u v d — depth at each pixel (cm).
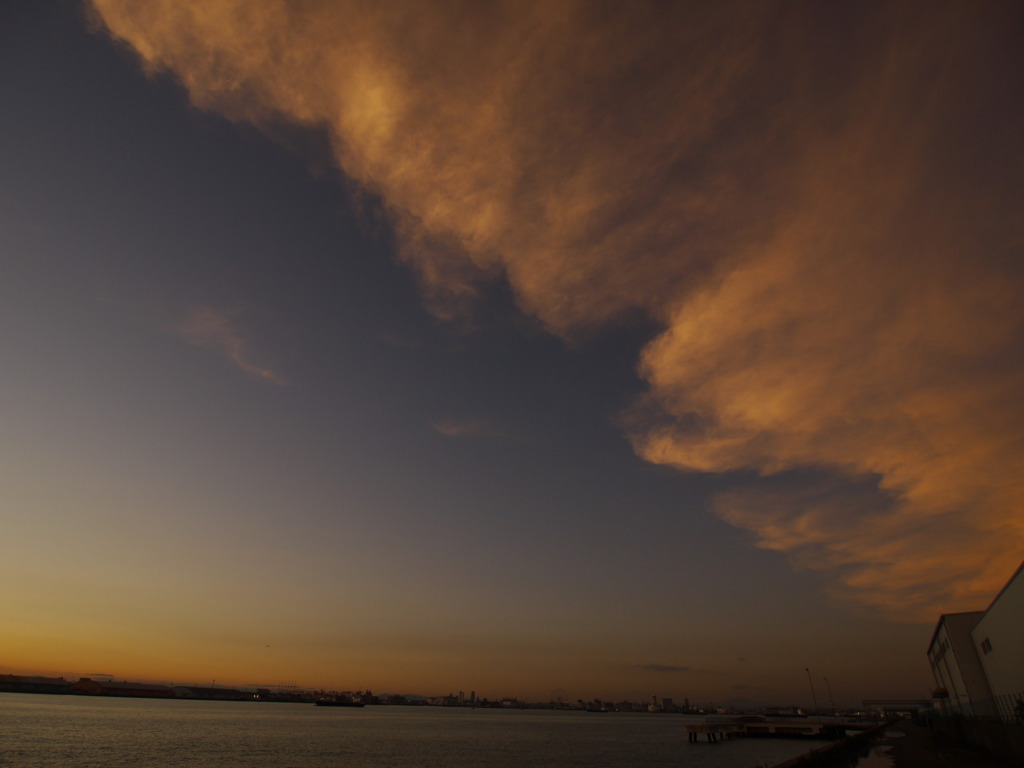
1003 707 4859
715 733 13188
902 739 8381
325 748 8662
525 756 8494
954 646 6231
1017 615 4406
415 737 11919
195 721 13850
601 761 7900
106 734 9331
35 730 9381
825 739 11969
